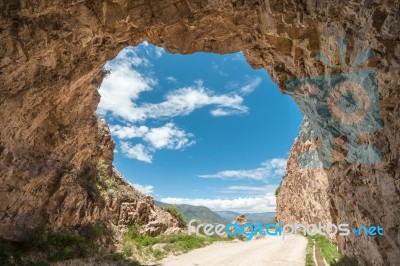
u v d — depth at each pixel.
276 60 11.19
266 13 9.00
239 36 11.23
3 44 8.59
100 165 23.80
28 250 12.84
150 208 26.62
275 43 10.20
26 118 11.63
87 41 10.02
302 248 22.30
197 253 19.59
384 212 9.01
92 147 17.91
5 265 11.16
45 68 10.37
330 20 7.98
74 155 16.39
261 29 10.05
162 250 19.42
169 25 10.12
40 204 14.24
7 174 11.63
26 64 9.52
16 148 12.03
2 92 9.77
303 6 8.20
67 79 11.41
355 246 12.16
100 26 9.66
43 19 8.68
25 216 13.40
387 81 7.24
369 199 9.98
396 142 7.67
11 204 12.41
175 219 29.41
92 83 14.23
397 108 7.44
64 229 15.29
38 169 13.43
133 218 23.72
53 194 14.69
